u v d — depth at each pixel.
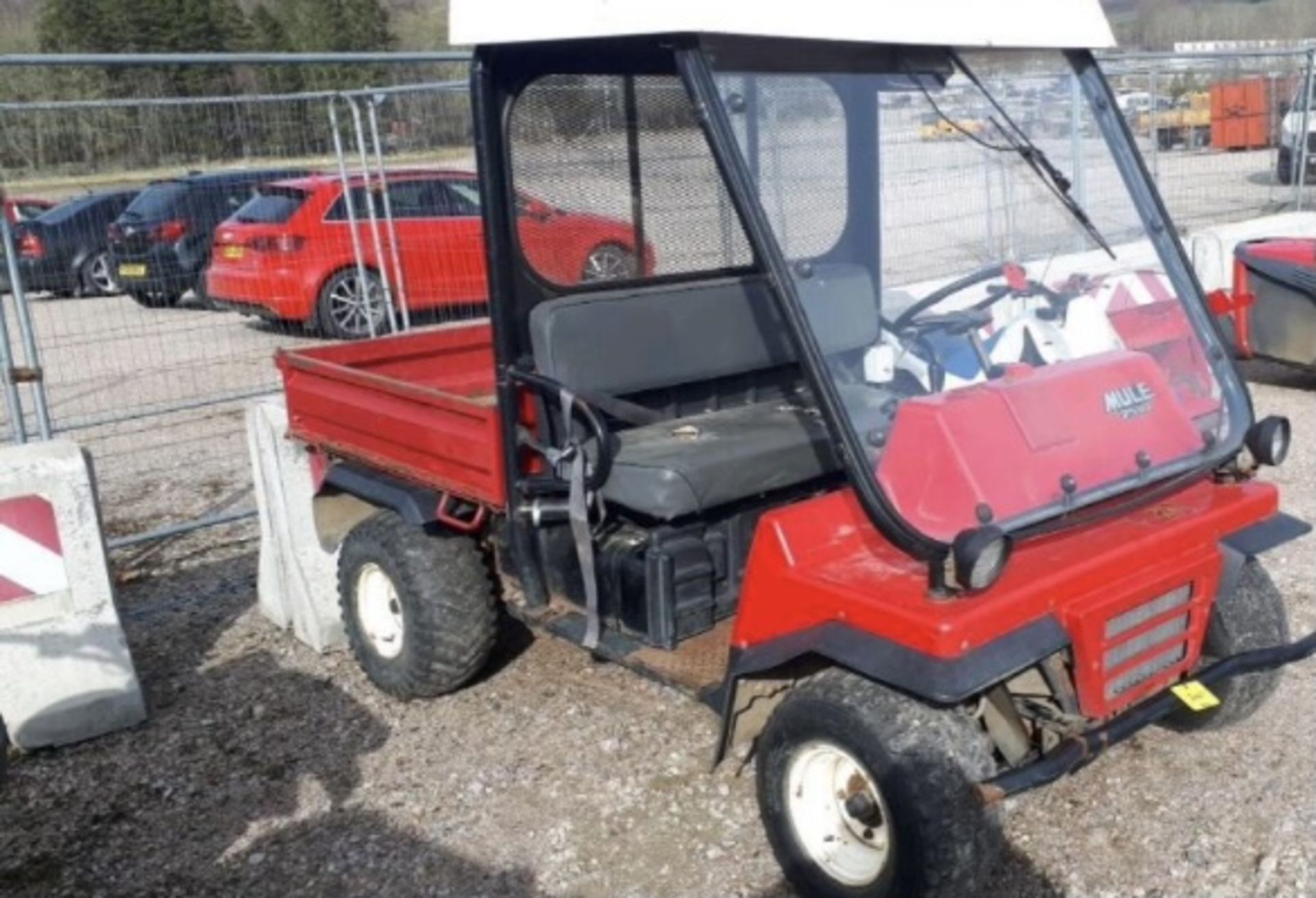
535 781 3.76
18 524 4.02
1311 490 5.87
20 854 3.56
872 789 2.85
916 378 3.11
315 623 4.70
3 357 5.30
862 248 3.19
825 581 2.80
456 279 10.00
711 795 3.63
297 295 9.83
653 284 3.87
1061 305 3.33
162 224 9.98
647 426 3.75
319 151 7.64
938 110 3.26
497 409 3.56
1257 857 3.20
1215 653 3.43
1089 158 3.42
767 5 2.91
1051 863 3.22
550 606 3.74
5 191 6.21
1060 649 2.75
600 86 3.64
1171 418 3.19
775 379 4.16
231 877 3.40
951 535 2.75
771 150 3.04
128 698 4.22
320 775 3.88
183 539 6.20
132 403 8.90
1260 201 11.50
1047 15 3.36
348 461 4.41
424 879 3.34
